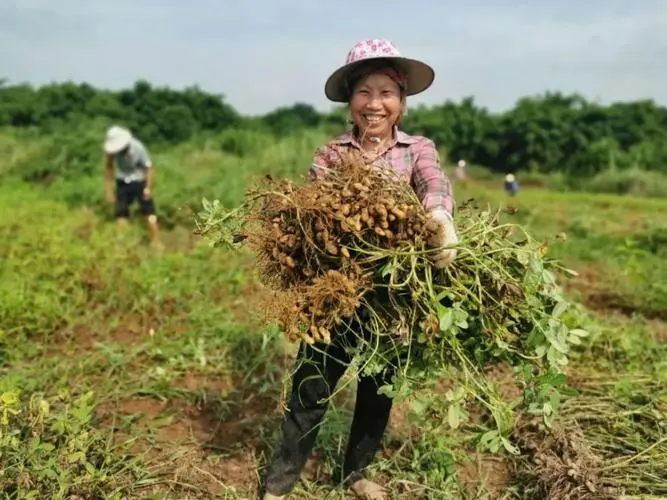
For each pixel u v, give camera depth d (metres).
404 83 2.80
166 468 3.42
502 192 18.00
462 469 3.51
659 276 6.78
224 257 7.11
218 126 27.19
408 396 2.62
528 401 2.62
